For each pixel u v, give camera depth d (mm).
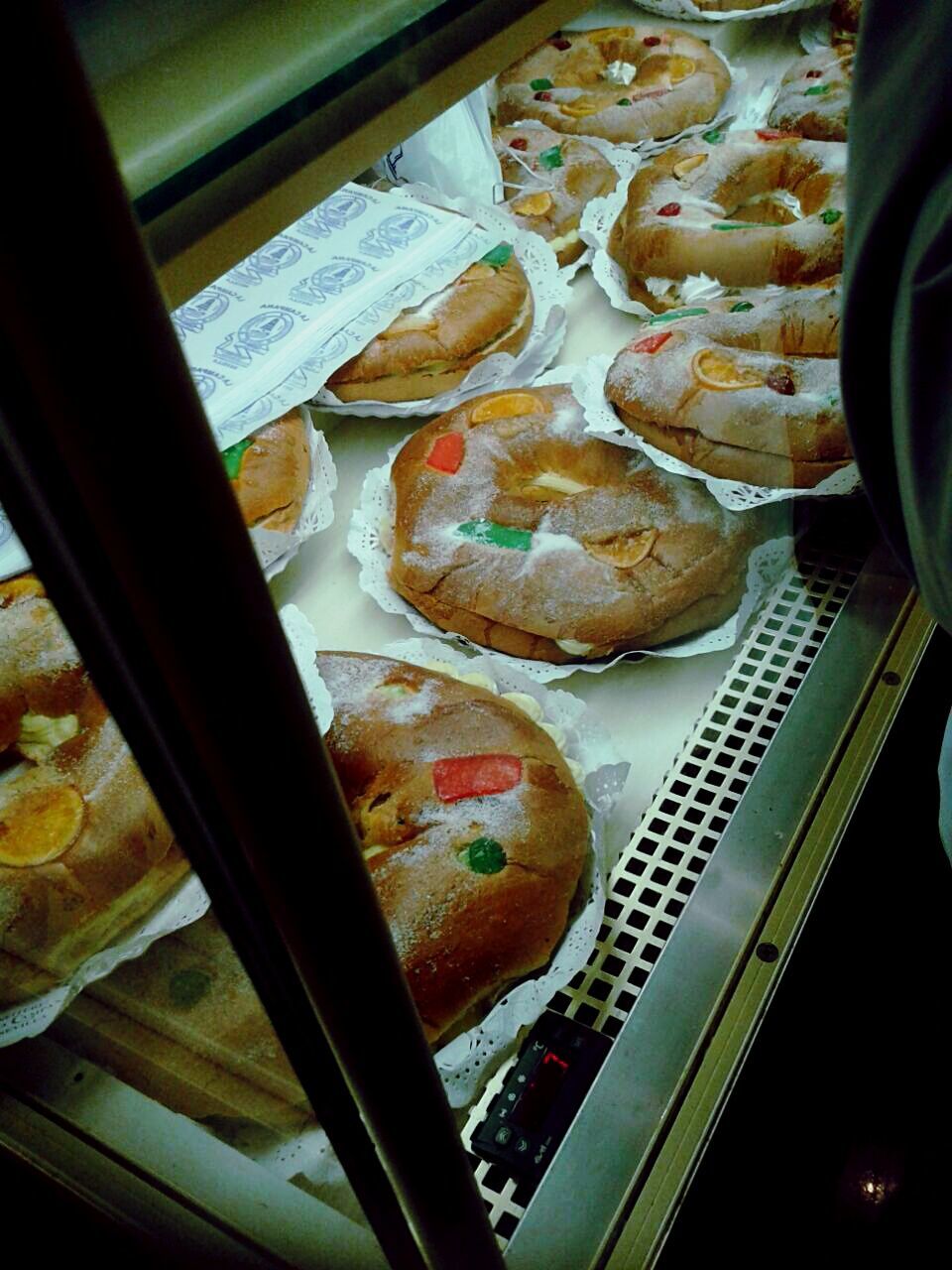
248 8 252
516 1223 481
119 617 186
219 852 245
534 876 540
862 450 436
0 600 528
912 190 355
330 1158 442
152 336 149
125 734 219
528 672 678
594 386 783
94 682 207
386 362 784
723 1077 513
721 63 1045
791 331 738
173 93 236
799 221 827
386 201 863
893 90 357
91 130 132
